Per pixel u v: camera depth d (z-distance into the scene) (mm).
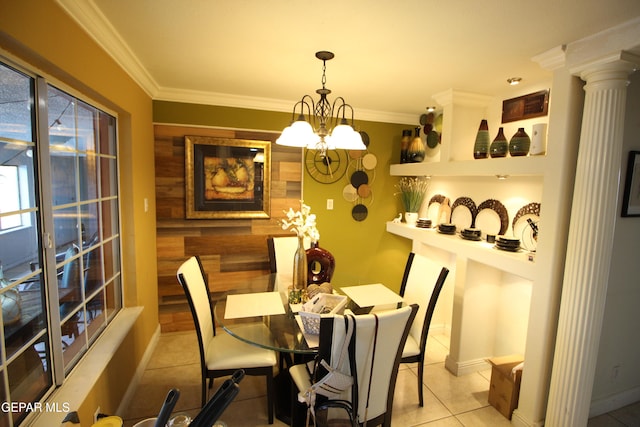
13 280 1213
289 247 3082
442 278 2127
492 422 2092
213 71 2330
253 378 2484
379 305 2119
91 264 1875
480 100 2715
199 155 3059
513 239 2277
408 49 1834
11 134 1205
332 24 1565
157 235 3055
